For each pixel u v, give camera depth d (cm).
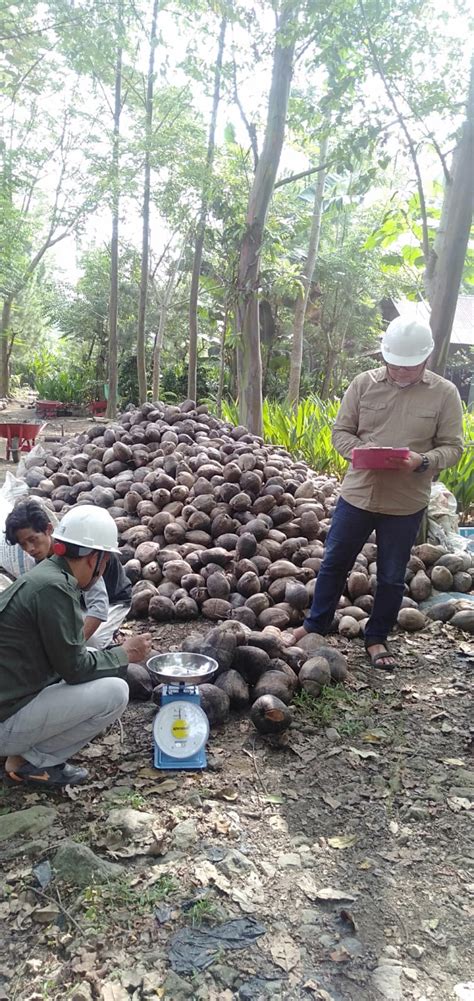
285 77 916
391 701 417
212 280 1888
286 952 242
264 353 2116
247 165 1358
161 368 2717
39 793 324
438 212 753
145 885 268
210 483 612
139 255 2144
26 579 298
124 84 1756
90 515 311
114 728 379
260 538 570
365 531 439
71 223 1909
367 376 432
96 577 319
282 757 359
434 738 380
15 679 299
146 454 702
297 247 1992
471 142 572
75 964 234
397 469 398
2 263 2044
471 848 297
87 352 3300
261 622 492
